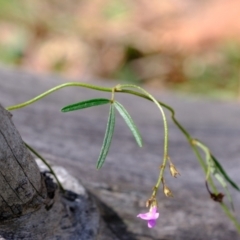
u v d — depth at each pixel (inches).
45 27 72.1
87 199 27.3
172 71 66.9
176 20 72.3
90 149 33.8
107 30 71.4
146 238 29.2
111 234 28.4
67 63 68.6
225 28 68.5
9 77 44.6
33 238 24.9
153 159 34.8
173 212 31.0
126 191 30.7
